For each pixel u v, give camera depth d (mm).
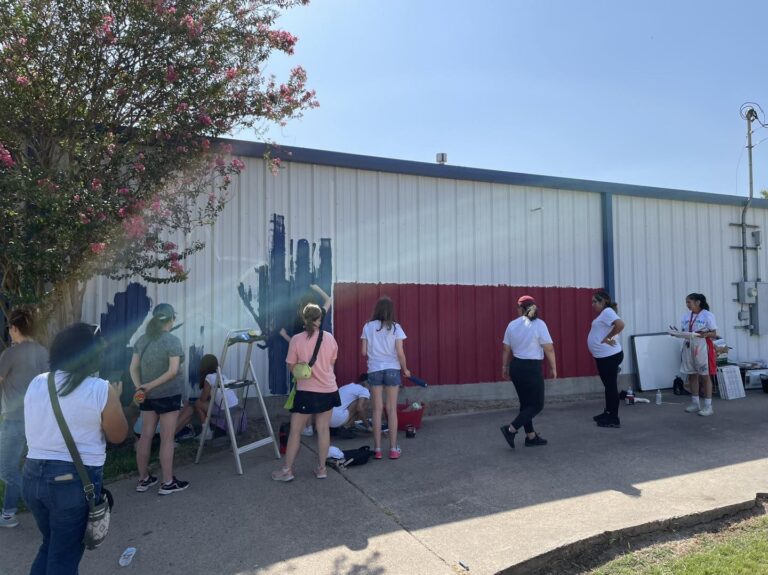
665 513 4855
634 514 4840
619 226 10969
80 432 3094
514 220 10008
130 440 6914
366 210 8852
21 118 5371
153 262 6211
